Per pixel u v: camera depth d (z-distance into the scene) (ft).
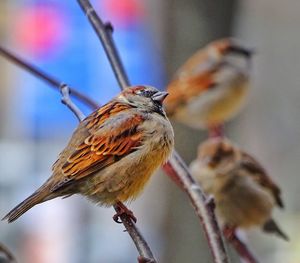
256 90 70.49
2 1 65.41
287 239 40.65
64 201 64.28
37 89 59.31
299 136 69.62
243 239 40.47
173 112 45.91
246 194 39.52
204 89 45.83
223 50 46.26
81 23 55.26
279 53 71.77
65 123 62.80
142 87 27.22
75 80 54.80
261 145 69.87
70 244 63.98
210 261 45.85
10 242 63.05
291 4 72.28
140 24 58.03
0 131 69.67
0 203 64.44
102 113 26.53
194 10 46.42
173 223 46.29
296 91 70.69
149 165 26.45
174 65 46.80
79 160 25.72
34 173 66.18
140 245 22.59
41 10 56.59
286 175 68.69
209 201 24.85
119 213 25.30
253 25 72.08
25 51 58.08
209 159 39.58
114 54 27.71
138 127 26.35
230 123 48.78
